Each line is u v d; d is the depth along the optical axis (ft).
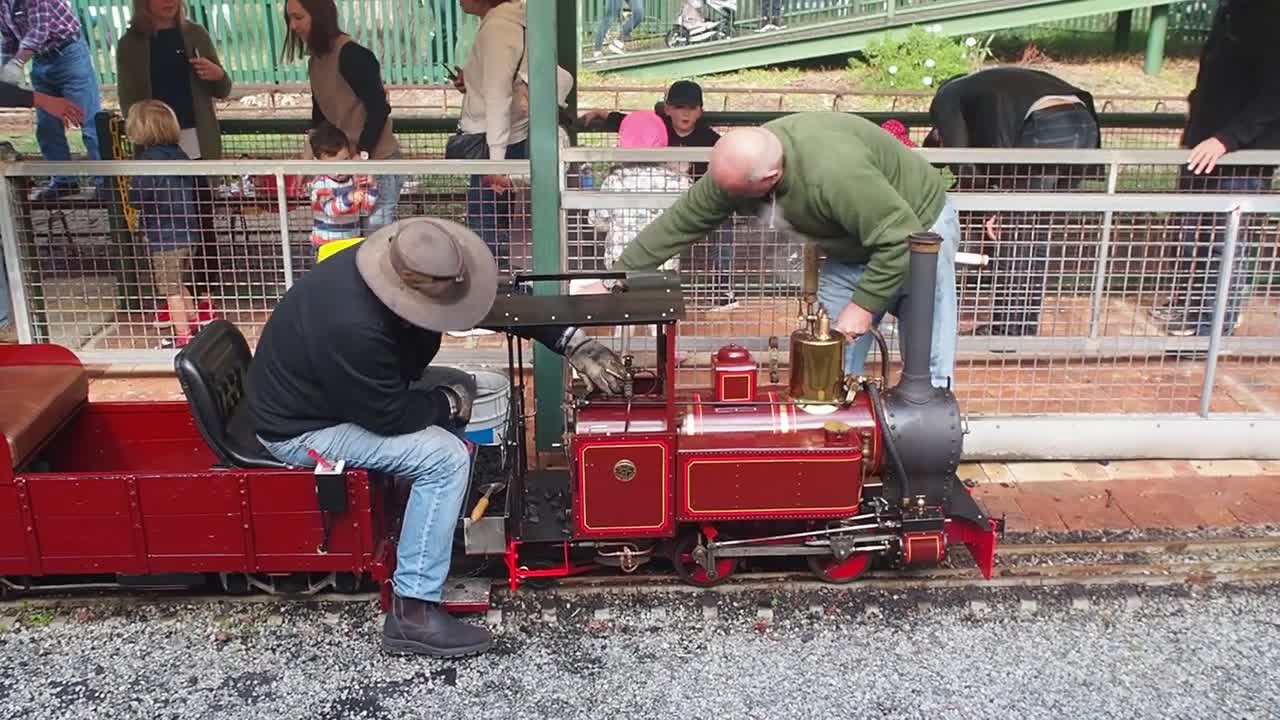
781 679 12.03
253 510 12.53
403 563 12.29
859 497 12.83
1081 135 21.02
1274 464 17.08
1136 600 13.41
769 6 48.83
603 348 13.26
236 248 21.89
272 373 12.10
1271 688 11.83
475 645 12.43
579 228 17.40
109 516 12.53
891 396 12.88
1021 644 12.63
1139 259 18.60
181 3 23.58
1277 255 20.33
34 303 19.67
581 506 12.66
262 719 11.41
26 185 19.34
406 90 39.86
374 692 11.87
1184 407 18.19
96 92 27.17
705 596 13.53
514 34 20.49
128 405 14.62
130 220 19.76
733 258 18.28
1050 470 16.92
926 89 45.14
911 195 13.82
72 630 12.96
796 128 13.07
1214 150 18.44
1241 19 19.97
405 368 12.00
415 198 21.07
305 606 13.42
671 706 11.60
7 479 12.37
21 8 25.17
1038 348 18.63
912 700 11.67
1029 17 48.70
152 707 11.60
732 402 13.07
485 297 11.63
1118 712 11.46
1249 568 14.05
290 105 39.01
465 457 12.26
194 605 13.43
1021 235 21.03
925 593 13.58
